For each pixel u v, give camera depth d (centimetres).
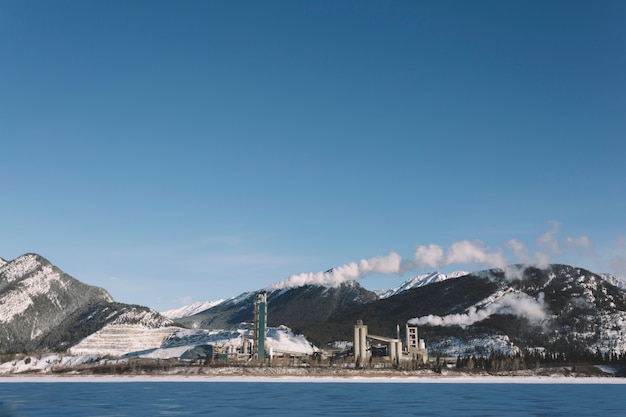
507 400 17188
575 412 13638
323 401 16388
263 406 14738
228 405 14975
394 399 17275
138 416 12425
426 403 15912
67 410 13712
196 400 16638
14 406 14788
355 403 15762
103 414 12794
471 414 13075
